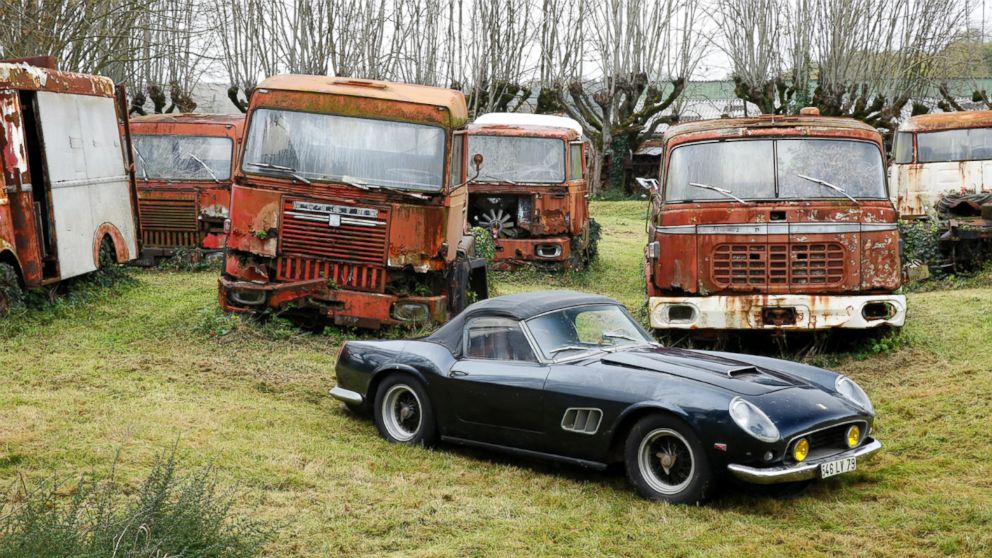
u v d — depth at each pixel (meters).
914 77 43.78
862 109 42.56
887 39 42.47
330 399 9.80
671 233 11.32
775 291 11.12
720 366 7.47
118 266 15.77
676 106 47.31
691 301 11.20
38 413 8.48
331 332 12.49
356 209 12.05
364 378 8.69
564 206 19.41
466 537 6.31
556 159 19.47
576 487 7.33
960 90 48.75
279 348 11.73
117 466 7.23
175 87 34.78
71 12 21.44
